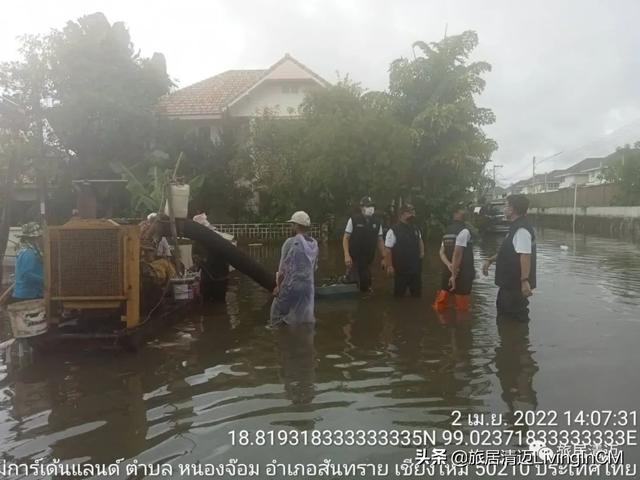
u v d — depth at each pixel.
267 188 24.70
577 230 35.19
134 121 20.28
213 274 10.12
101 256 6.51
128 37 21.00
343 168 21.28
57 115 18.94
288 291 7.93
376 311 8.67
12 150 16.16
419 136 24.08
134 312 6.69
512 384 5.16
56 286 6.51
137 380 5.57
